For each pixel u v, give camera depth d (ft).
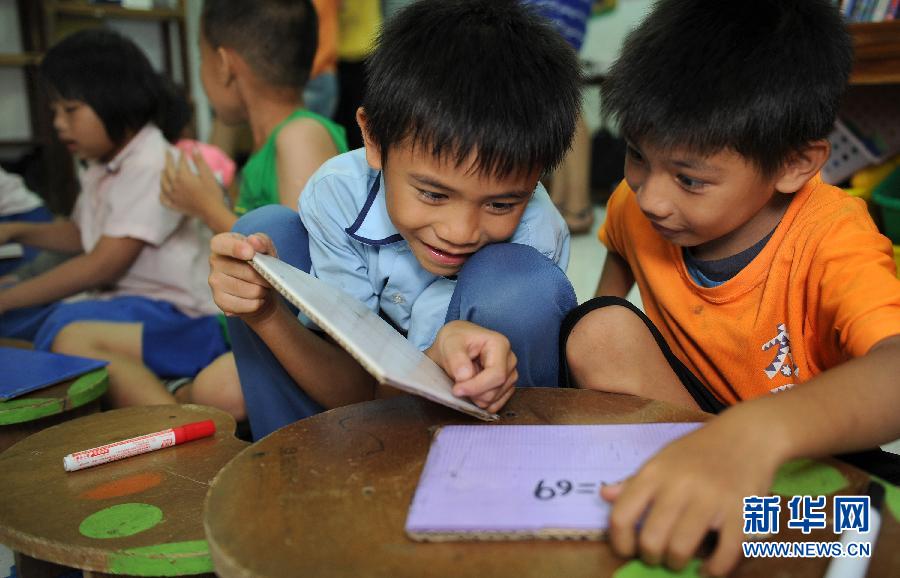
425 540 1.81
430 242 3.06
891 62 5.10
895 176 5.69
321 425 2.47
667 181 2.94
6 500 2.67
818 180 3.36
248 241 2.93
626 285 4.31
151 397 4.93
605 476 2.05
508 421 2.48
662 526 1.71
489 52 2.96
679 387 3.05
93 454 2.94
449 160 2.83
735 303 3.35
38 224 6.63
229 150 10.34
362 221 3.52
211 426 3.22
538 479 2.04
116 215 5.59
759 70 2.79
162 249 5.68
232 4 5.45
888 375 2.18
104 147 5.75
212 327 5.56
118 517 2.53
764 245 3.28
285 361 3.30
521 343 3.02
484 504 1.91
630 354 2.93
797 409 1.99
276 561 1.74
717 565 1.70
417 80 2.91
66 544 2.36
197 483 2.78
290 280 2.61
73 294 5.63
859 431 2.06
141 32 12.55
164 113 6.07
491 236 3.08
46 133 11.84
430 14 3.13
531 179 2.97
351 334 2.27
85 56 5.60
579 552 1.77
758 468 1.83
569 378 3.10
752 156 2.84
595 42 14.07
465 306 3.03
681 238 3.10
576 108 3.13
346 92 9.59
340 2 9.22
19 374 3.99
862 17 5.81
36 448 3.13
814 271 3.00
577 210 10.74
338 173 3.63
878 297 2.61
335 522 1.89
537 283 3.03
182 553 2.30
